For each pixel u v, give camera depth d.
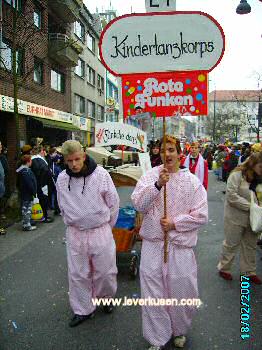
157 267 3.18
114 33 3.50
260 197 4.63
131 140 6.68
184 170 3.24
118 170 5.90
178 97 3.49
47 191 9.16
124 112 3.56
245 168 4.70
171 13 3.42
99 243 3.79
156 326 3.20
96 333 3.70
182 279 3.18
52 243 7.14
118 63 3.54
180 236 3.15
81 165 3.67
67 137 24.30
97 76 33.59
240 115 59.34
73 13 20.86
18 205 10.52
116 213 3.94
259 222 4.53
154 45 3.47
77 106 27.19
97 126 6.71
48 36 19.84
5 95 14.73
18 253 6.48
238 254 6.23
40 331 3.75
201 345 3.47
